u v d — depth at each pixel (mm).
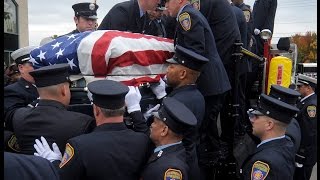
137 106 2506
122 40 2549
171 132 2238
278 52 5145
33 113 2271
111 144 2100
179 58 2658
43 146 2131
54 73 2268
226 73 3152
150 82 2678
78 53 2469
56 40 2701
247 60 3656
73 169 2008
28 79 3047
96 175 2037
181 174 2121
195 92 2709
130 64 2543
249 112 2879
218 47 3312
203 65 2695
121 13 3520
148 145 2271
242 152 3287
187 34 2811
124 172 2107
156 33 3609
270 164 2492
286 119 2684
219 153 3178
